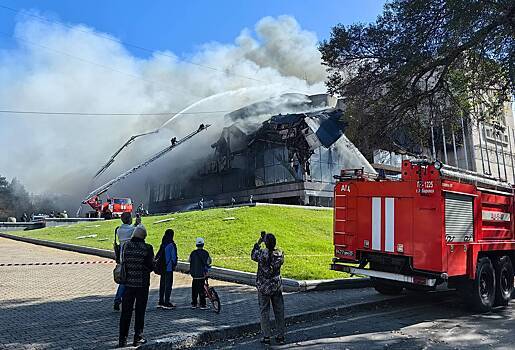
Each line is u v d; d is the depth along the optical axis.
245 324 7.51
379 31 13.61
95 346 6.04
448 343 6.96
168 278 8.96
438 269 8.96
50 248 23.06
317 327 8.05
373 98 14.54
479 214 10.28
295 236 19.89
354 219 10.54
